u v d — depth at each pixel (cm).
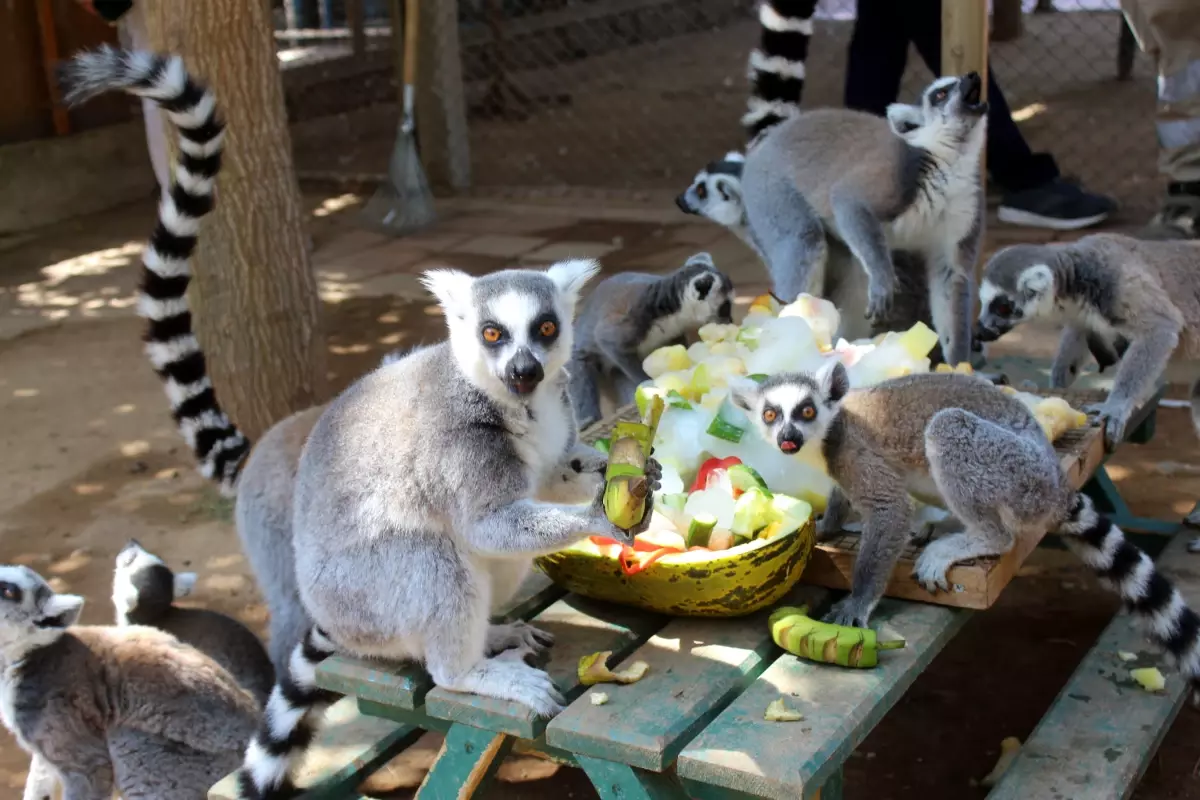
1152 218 428
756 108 283
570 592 185
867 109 409
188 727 192
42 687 190
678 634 174
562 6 809
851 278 260
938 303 254
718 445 191
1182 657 177
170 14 254
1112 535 178
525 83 761
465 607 166
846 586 182
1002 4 745
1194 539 222
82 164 548
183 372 219
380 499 167
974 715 211
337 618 170
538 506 163
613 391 258
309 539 172
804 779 152
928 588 176
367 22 770
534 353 165
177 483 288
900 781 200
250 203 265
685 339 252
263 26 263
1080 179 476
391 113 709
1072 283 229
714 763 154
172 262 217
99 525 269
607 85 757
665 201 515
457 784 169
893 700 166
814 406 178
